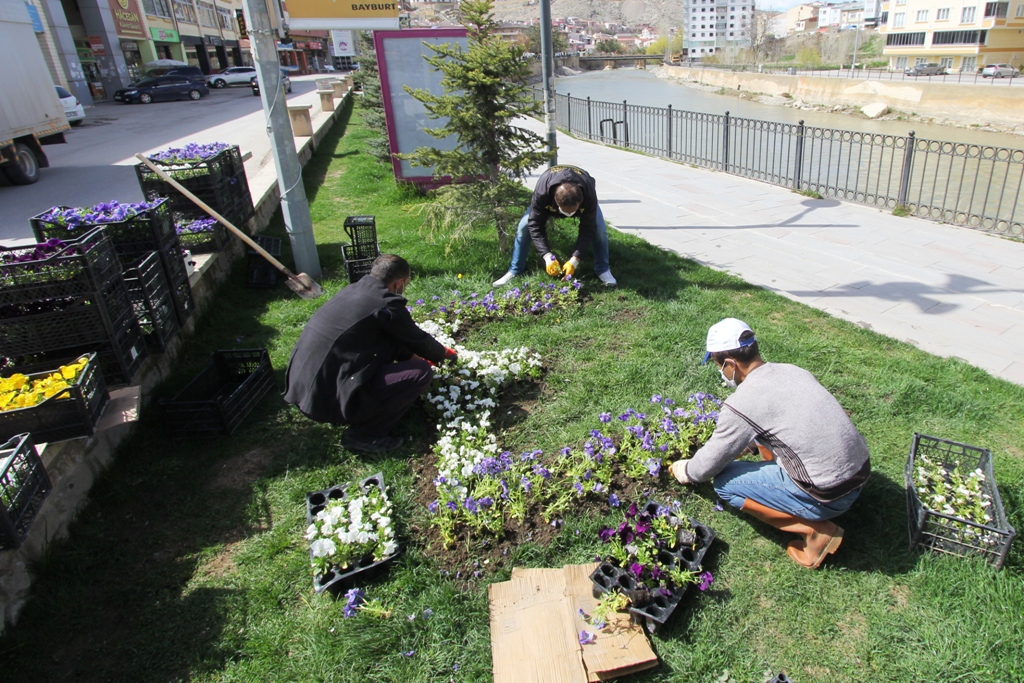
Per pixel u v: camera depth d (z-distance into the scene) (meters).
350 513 2.95
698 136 12.32
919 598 2.64
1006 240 7.04
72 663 2.51
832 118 35.47
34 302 3.48
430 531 3.04
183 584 2.85
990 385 4.08
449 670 2.43
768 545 2.94
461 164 6.09
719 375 4.23
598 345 4.69
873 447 3.54
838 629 2.55
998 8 53.81
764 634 2.54
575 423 3.79
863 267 6.28
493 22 5.79
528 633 2.50
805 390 2.73
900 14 62.91
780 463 2.78
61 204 8.92
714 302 5.37
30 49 11.38
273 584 2.82
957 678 2.34
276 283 6.06
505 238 6.25
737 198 9.35
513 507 3.02
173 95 31.12
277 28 5.54
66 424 3.10
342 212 8.70
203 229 5.89
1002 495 3.08
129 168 11.80
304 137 13.57
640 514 2.89
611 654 2.40
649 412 3.86
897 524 3.02
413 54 8.89
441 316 5.02
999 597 2.58
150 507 3.29
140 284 4.13
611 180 10.89
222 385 4.39
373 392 3.45
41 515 2.92
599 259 5.68
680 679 2.37
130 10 36.78
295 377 3.44
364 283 3.52
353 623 2.60
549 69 6.93
